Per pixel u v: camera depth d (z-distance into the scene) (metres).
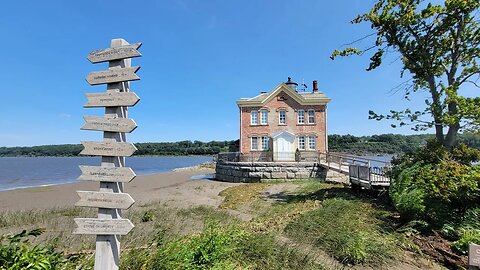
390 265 5.74
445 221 7.81
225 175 27.69
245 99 31.03
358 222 8.13
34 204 16.16
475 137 11.33
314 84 32.59
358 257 5.78
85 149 3.34
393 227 8.02
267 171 23.97
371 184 12.98
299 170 23.64
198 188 23.03
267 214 11.10
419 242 6.96
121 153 3.33
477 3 10.98
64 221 10.59
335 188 16.48
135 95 3.37
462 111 10.41
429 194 8.34
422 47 12.27
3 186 28.42
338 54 14.26
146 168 64.88
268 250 5.47
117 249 3.38
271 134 29.70
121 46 3.51
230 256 4.99
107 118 3.37
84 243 6.54
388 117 12.55
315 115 29.61
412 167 9.80
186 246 4.65
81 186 27.19
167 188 23.94
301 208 11.20
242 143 29.95
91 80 3.50
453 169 8.83
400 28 12.72
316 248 6.39
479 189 7.96
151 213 11.02
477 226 7.31
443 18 11.88
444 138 11.59
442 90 11.71
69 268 3.59
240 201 15.62
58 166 70.06
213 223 6.38
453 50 12.05
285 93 30.19
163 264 4.05
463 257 6.15
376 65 14.03
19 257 3.09
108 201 3.29
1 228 9.34
